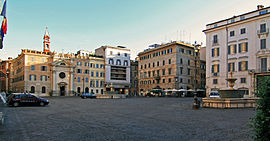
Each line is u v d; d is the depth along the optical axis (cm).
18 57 7375
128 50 8994
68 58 7381
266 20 4034
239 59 4397
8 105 2380
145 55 7962
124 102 3338
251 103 2172
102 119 1382
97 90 8006
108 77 8269
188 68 6881
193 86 6975
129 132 962
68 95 7269
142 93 7975
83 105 2666
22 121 1290
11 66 8438
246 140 809
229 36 4628
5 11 1259
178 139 830
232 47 4550
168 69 6781
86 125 1148
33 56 6844
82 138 846
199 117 1471
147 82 7744
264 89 469
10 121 1290
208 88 4959
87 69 7806
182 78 6638
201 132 959
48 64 7100
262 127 466
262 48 4059
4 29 1252
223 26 4719
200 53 7712
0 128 1058
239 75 4362
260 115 466
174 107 2333
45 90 6975
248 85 4188
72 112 1816
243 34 4381
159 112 1816
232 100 2083
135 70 9756
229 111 1833
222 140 814
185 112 1806
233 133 933
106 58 8275
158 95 6681
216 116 1516
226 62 4631
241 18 4494
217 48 4844
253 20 4219
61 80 7194
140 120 1335
